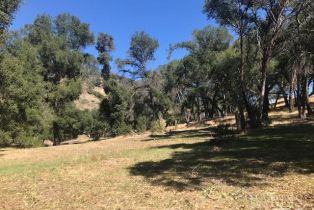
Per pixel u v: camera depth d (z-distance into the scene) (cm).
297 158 1429
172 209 865
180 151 1969
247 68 3400
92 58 6353
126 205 925
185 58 5450
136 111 5975
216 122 4966
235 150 1812
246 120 3509
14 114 3594
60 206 962
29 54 4281
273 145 1894
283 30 2995
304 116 3734
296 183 1028
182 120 7650
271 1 2889
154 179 1206
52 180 1316
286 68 3922
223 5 2958
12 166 1966
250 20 2998
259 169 1259
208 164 1435
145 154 1914
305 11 2883
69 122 5250
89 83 6475
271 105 6994
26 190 1184
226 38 4894
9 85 3120
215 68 3991
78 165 1630
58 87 5156
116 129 5706
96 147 2934
